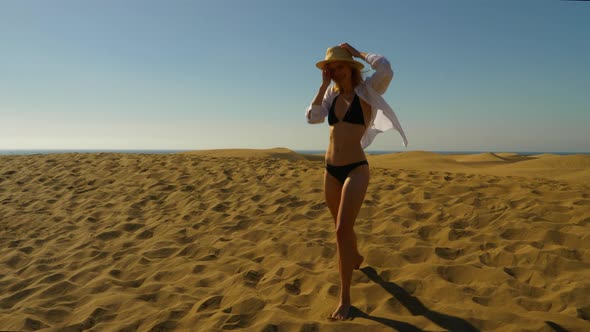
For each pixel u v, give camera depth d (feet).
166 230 17.74
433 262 12.23
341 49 10.07
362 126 10.14
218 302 10.86
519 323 8.40
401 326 8.61
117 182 26.96
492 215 15.83
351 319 9.13
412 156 77.30
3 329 10.04
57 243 17.17
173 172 28.45
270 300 10.62
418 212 17.10
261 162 33.40
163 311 10.40
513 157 94.53
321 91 10.38
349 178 9.73
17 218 21.13
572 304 9.14
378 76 10.07
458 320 8.71
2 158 39.32
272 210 19.36
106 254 15.57
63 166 32.58
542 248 12.52
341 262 9.45
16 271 14.55
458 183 22.63
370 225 16.22
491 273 10.90
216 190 23.44
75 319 10.60
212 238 16.37
